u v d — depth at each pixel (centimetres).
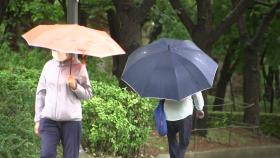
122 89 2248
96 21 4400
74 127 1401
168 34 4372
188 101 1872
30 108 1752
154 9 3441
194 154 2547
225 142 2980
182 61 1764
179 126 1870
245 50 3559
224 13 4056
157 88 1756
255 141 3234
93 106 2019
